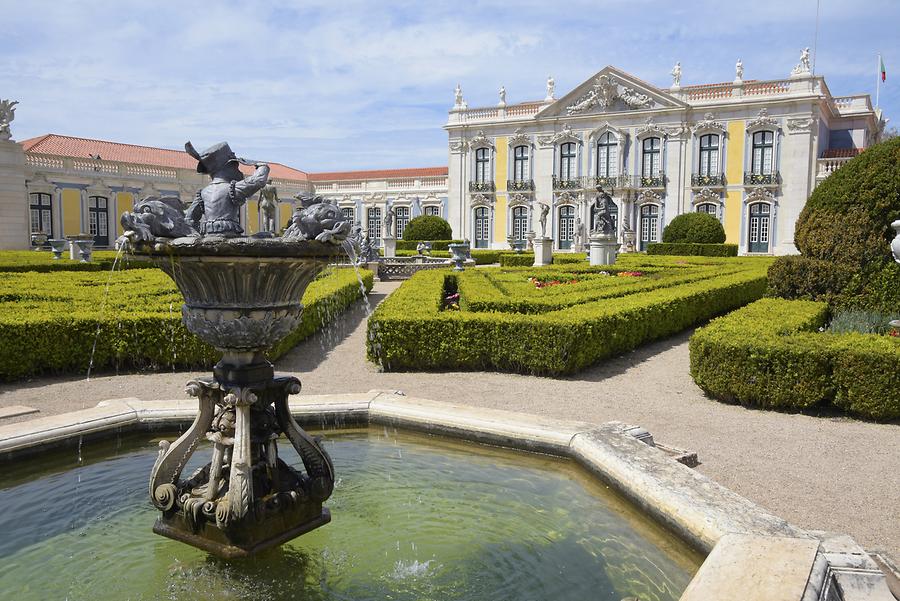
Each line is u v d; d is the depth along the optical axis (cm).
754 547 254
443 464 410
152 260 304
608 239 1775
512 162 3775
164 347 726
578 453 388
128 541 315
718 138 3275
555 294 984
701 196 3319
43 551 304
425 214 3741
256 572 288
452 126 3875
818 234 938
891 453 473
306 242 296
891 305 871
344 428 468
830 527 350
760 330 644
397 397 490
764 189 3177
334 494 369
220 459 307
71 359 705
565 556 300
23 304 817
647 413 577
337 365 778
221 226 319
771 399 584
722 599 219
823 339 602
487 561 297
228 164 338
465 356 741
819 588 229
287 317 313
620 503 344
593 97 3497
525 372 733
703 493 310
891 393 539
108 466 409
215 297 300
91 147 3472
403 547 310
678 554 296
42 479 389
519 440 415
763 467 442
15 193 2825
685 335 1030
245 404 304
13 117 2842
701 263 1934
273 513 305
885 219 877
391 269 2148
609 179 3506
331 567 293
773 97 3109
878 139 4047
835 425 545
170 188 3391
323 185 4316
